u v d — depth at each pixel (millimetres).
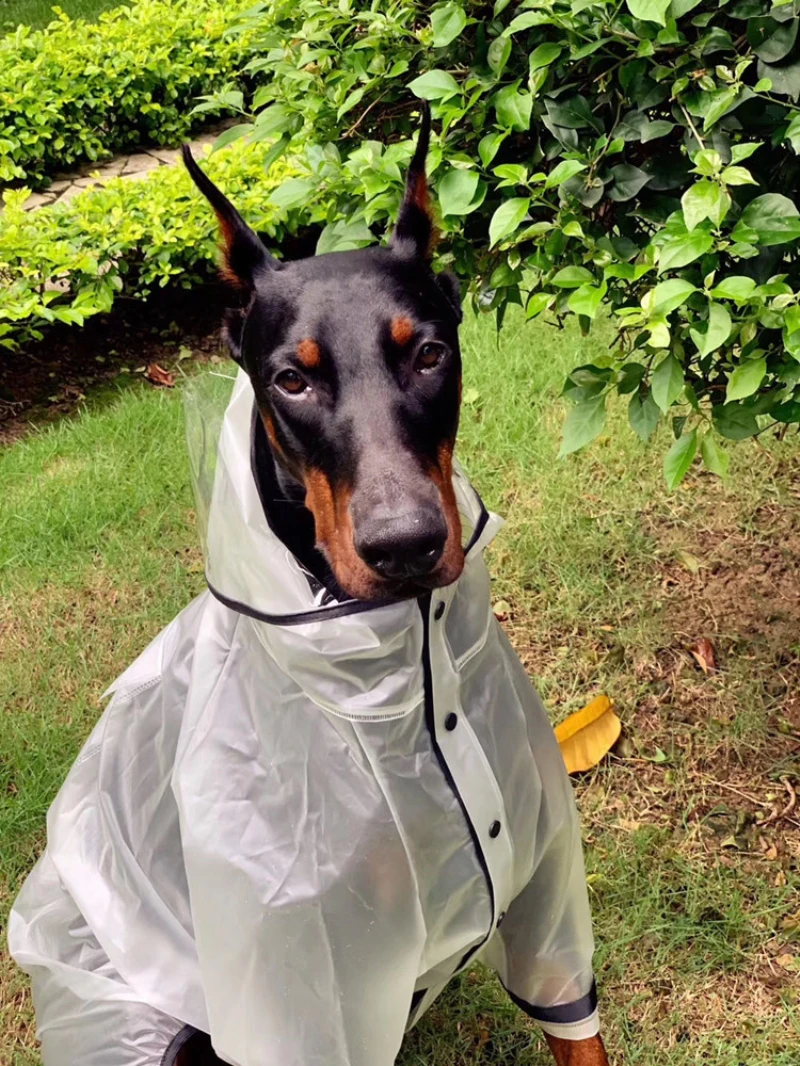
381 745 600
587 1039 785
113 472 1558
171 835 705
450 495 627
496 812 649
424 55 891
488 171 836
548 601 1255
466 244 876
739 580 1257
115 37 2758
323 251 896
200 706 651
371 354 618
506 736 676
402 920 627
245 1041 638
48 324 1981
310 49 944
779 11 696
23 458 1616
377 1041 658
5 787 1123
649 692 1147
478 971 935
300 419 628
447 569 577
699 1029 878
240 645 646
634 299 847
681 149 794
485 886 665
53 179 2641
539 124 843
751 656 1169
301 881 603
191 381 739
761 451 1400
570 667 1180
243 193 1984
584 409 806
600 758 1075
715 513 1350
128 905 716
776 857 988
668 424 1458
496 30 823
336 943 614
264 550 579
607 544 1308
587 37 755
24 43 2734
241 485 591
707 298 726
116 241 1878
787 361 766
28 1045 922
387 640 572
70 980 738
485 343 1701
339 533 596
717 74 734
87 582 1380
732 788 1051
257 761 622
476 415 1556
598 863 997
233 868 609
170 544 1433
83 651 1278
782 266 807
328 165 903
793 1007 875
